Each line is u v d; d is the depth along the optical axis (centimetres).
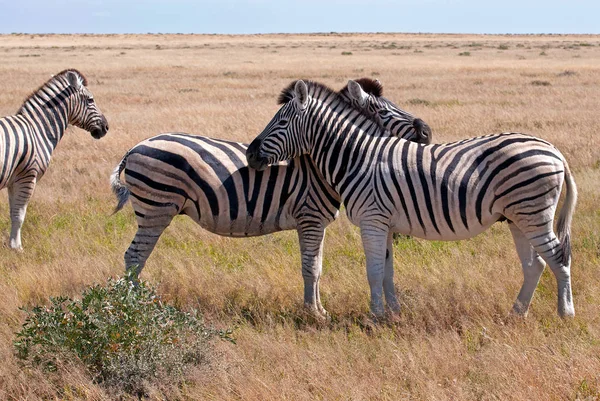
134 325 675
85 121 1280
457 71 4609
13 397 647
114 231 1208
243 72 4678
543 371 661
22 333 697
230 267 1053
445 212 775
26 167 1149
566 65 5131
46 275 978
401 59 6322
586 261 995
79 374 660
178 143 832
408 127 914
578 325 775
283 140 811
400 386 653
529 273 812
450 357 705
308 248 849
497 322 810
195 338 707
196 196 830
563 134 2034
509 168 758
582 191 1404
